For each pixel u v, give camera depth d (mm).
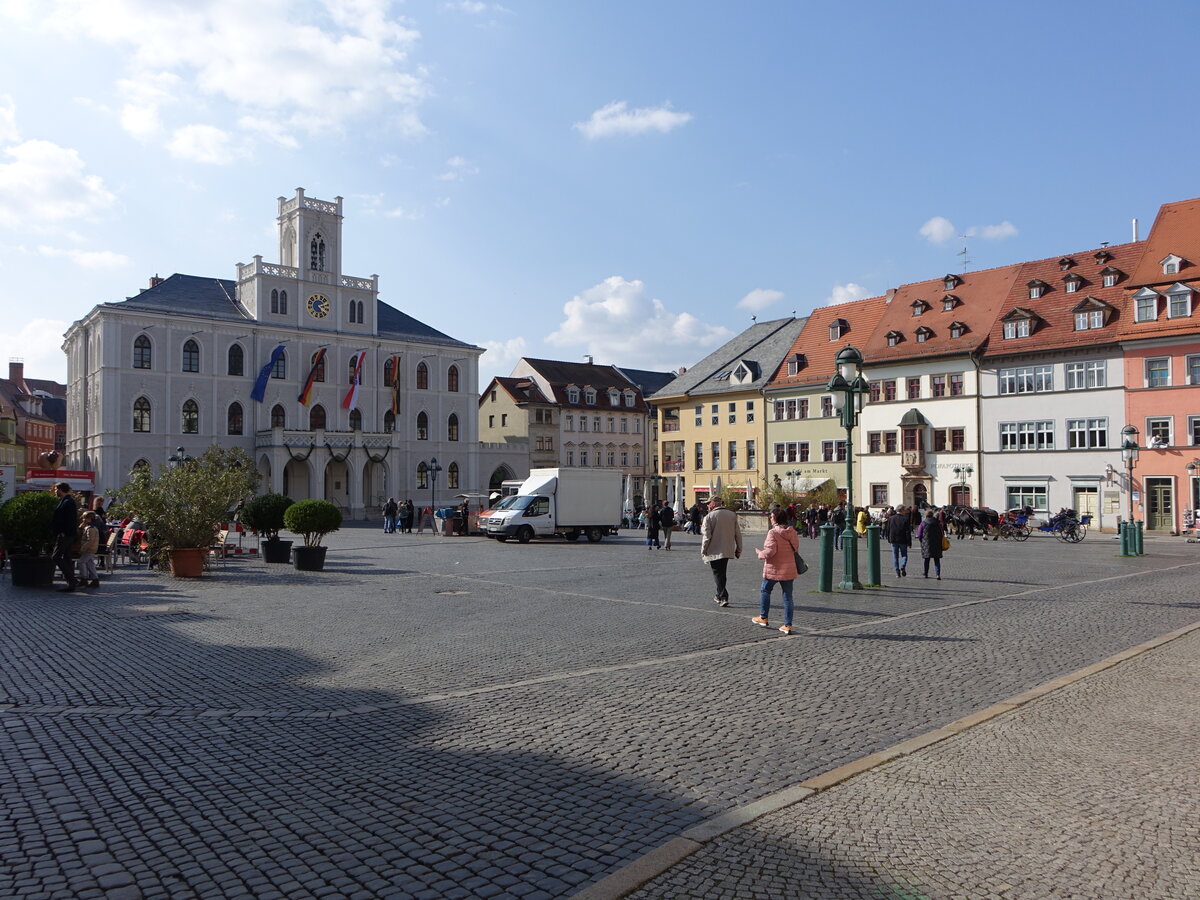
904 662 11586
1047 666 11289
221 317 71312
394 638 13430
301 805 6203
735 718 8664
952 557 32250
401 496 80625
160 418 68562
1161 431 52875
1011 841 5484
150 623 14781
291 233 77688
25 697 9477
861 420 67250
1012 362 59219
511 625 14812
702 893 4777
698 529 49156
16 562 19938
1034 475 57969
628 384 106125
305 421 75688
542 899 4789
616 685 10156
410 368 82000
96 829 5750
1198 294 52000
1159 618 15719
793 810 6035
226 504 23516
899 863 5172
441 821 5906
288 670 10969
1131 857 5227
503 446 88562
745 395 75562
